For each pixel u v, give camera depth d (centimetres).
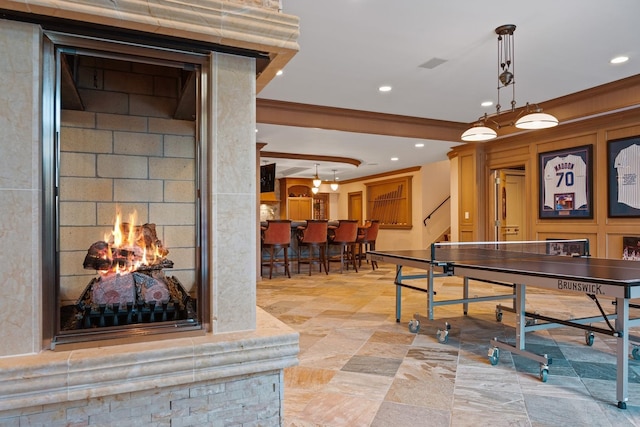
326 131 591
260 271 685
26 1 120
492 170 693
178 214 203
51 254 135
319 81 438
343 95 489
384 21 303
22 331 129
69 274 188
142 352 135
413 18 299
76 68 169
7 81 127
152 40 142
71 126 187
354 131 570
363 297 525
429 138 624
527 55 367
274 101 512
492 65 391
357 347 319
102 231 192
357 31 320
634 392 234
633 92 436
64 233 186
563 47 349
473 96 493
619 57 372
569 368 273
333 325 386
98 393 130
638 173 479
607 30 318
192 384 145
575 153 552
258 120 512
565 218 565
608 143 510
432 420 201
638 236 480
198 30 141
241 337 150
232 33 146
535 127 355
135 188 196
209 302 154
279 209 1298
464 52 360
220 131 153
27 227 129
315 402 221
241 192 156
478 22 305
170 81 201
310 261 739
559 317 405
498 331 365
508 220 701
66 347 135
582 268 263
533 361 288
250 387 153
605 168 514
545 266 279
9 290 128
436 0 274
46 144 133
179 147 203
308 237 730
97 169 191
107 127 192
